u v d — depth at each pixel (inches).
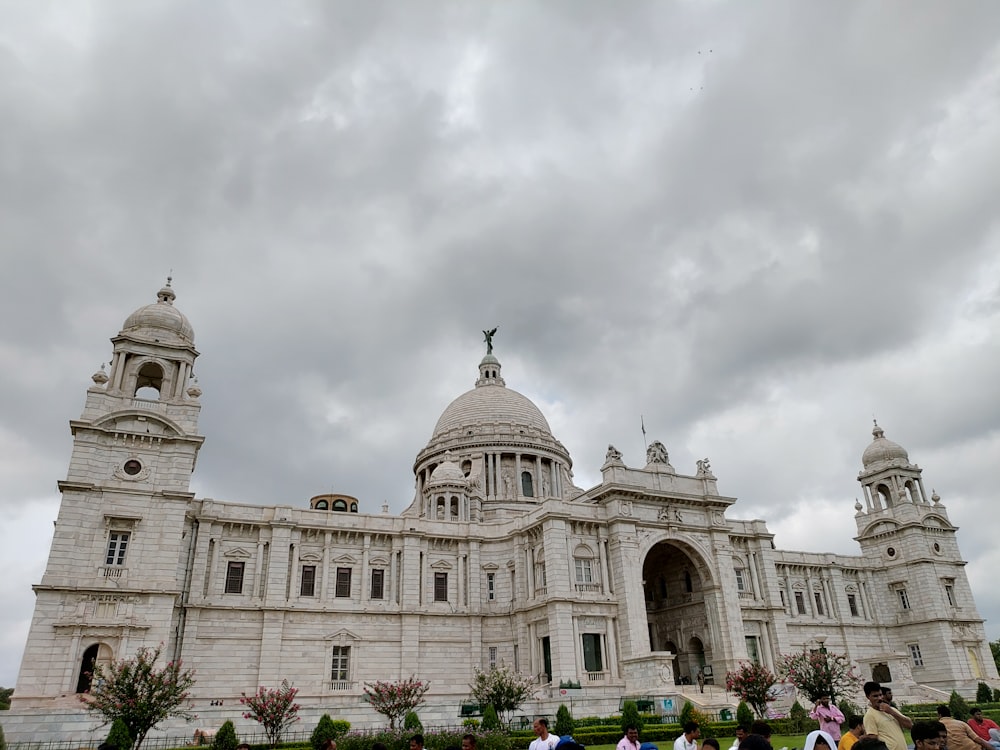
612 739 2106.3
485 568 3324.3
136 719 1822.1
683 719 2242.9
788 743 1828.2
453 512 3951.8
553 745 826.8
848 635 4200.3
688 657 3437.5
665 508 3341.5
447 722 2343.8
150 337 2822.3
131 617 2378.2
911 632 4306.1
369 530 3154.5
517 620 3169.3
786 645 3489.2
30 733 2049.7
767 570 3624.5
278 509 3036.4
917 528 4404.5
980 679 4143.7
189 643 2709.2
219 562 2883.9
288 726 2156.7
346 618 2989.7
